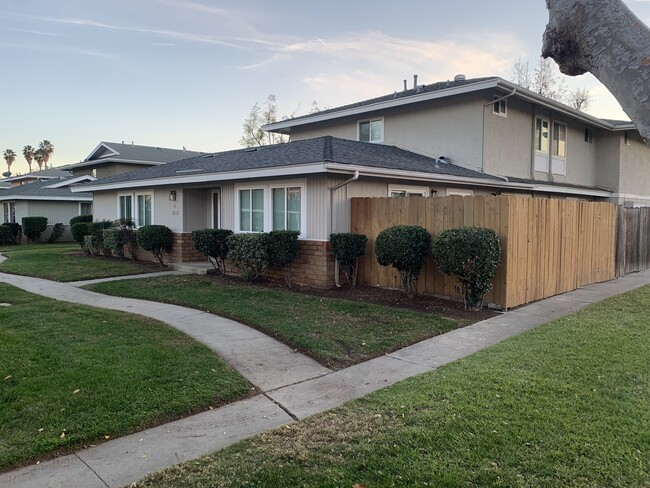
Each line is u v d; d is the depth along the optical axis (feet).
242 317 24.00
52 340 19.27
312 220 33.01
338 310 25.35
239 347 19.44
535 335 20.30
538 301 28.32
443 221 28.43
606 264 36.83
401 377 16.03
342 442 11.32
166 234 45.24
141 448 11.34
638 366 15.94
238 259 35.27
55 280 37.52
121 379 15.07
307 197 33.22
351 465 10.23
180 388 14.60
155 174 48.39
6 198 85.61
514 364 16.42
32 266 44.80
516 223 26.30
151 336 20.22
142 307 27.07
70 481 9.94
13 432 11.78
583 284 33.78
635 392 13.74
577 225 32.76
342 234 31.37
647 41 4.50
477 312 25.43
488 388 14.19
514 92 44.34
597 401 13.11
